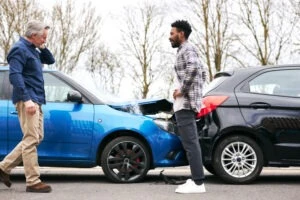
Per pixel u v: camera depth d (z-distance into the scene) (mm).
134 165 7473
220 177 7406
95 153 7406
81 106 7469
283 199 6113
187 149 6480
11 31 27812
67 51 30062
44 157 7359
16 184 7316
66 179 8031
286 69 7539
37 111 6461
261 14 26891
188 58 6363
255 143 7344
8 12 27844
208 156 7324
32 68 6461
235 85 7488
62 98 7508
